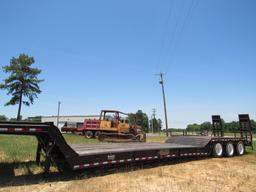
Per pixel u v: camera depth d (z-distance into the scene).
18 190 7.66
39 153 10.36
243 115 18.92
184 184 8.77
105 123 28.83
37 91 51.03
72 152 8.84
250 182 9.30
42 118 71.94
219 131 19.67
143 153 11.35
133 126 28.27
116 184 8.59
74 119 69.94
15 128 7.99
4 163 10.75
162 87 47.22
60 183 8.53
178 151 13.19
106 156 9.88
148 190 7.99
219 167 12.14
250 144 18.47
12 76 49.06
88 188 8.03
